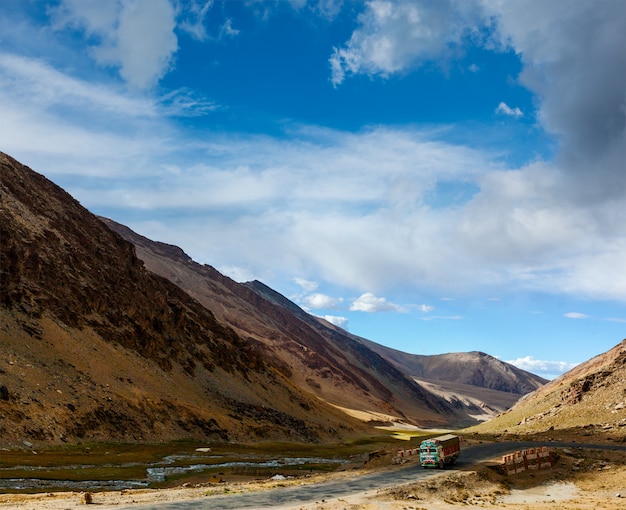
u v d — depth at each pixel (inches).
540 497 2066.9
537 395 6417.3
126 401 4247.0
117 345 5064.0
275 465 3346.5
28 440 3115.2
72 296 5049.2
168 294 7130.9
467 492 2060.8
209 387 5851.4
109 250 6392.7
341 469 2837.1
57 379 3897.6
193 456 3614.7
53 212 5999.0
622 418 3821.4
